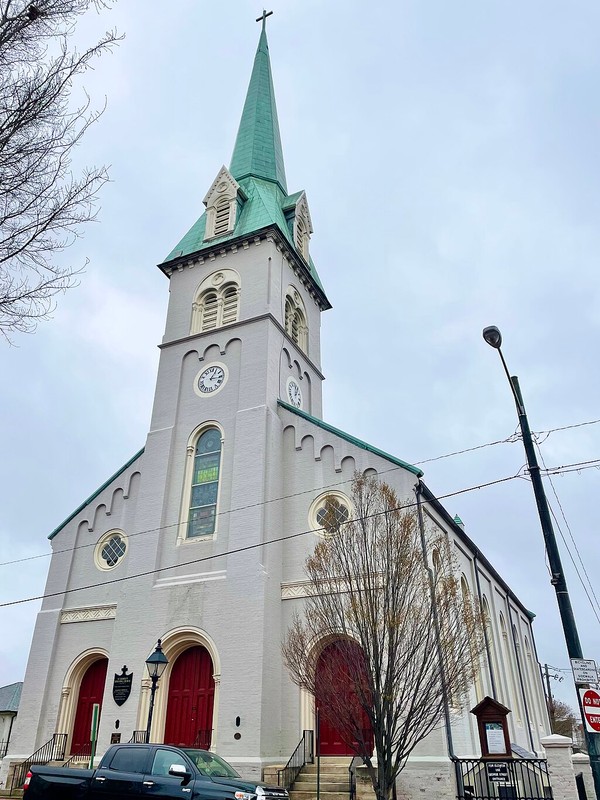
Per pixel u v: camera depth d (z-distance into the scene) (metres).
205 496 25.00
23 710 23.83
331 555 17.17
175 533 24.50
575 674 11.80
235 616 21.27
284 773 18.17
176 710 21.59
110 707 21.89
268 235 29.97
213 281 30.50
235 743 19.33
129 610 23.38
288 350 29.03
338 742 20.08
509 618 36.94
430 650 15.12
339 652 15.87
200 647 22.31
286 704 20.58
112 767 13.44
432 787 17.36
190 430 26.81
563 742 14.87
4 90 7.85
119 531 26.41
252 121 38.72
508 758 16.84
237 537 22.70
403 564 16.03
